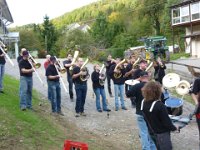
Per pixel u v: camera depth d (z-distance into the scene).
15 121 9.59
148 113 6.78
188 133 11.82
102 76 14.16
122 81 14.70
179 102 11.60
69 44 59.09
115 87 14.66
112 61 17.19
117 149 9.91
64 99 16.06
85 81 13.35
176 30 63.16
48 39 70.56
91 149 9.27
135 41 67.50
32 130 9.39
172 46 58.41
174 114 11.45
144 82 8.27
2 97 11.68
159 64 16.91
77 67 13.30
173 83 13.21
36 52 59.22
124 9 87.62
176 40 64.19
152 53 36.47
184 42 57.00
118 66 14.52
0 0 41.84
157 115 6.70
